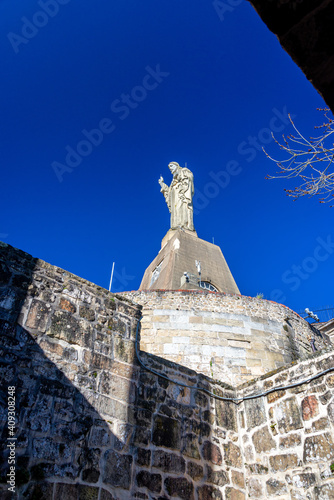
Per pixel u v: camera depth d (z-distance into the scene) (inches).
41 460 182.4
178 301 561.3
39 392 196.7
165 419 248.8
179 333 523.2
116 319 255.9
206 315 548.1
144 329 524.7
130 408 232.8
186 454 247.0
